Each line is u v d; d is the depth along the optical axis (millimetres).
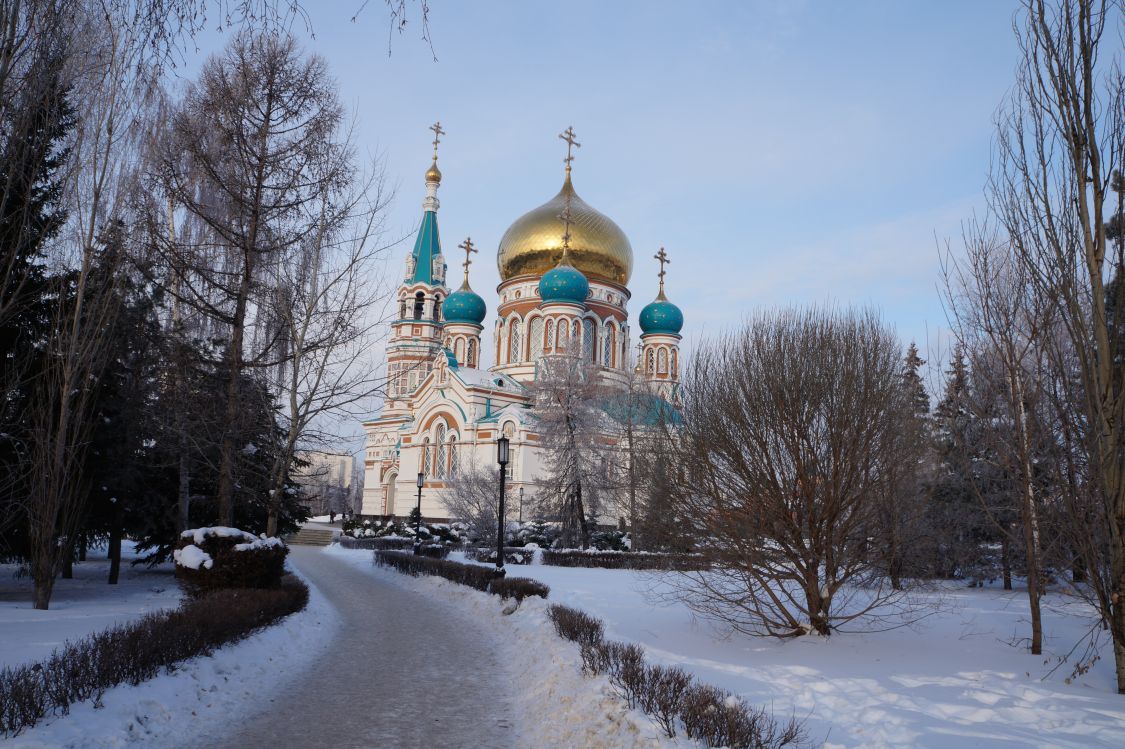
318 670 11477
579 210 64000
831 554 12578
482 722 8844
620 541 39750
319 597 20984
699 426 13391
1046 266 10500
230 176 16750
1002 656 11656
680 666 10383
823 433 12414
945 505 20344
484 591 20516
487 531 38969
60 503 16250
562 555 31344
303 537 58375
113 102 15523
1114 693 9438
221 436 16750
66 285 17234
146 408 19672
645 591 20062
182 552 15234
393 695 10039
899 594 16688
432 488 59094
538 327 63281
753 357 13266
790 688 9305
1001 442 12828
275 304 17141
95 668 7973
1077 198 10203
